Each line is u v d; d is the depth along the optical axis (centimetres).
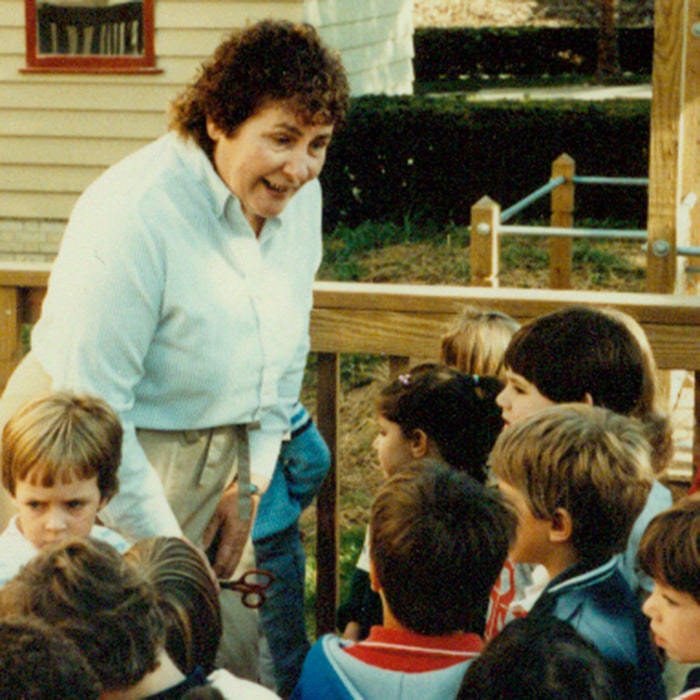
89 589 221
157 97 1325
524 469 278
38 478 300
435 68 3747
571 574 278
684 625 248
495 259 792
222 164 337
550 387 320
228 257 343
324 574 433
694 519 245
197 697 216
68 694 188
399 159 1605
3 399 346
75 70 1334
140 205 330
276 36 324
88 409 307
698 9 786
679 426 662
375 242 1416
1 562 306
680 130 779
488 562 254
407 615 256
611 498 274
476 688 225
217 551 369
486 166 1617
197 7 1302
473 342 367
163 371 344
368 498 696
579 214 1628
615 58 3347
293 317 364
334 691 255
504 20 4359
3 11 1335
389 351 410
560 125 1602
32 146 1361
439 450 344
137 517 337
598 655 227
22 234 1383
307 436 396
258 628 376
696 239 854
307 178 335
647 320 388
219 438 356
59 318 332
